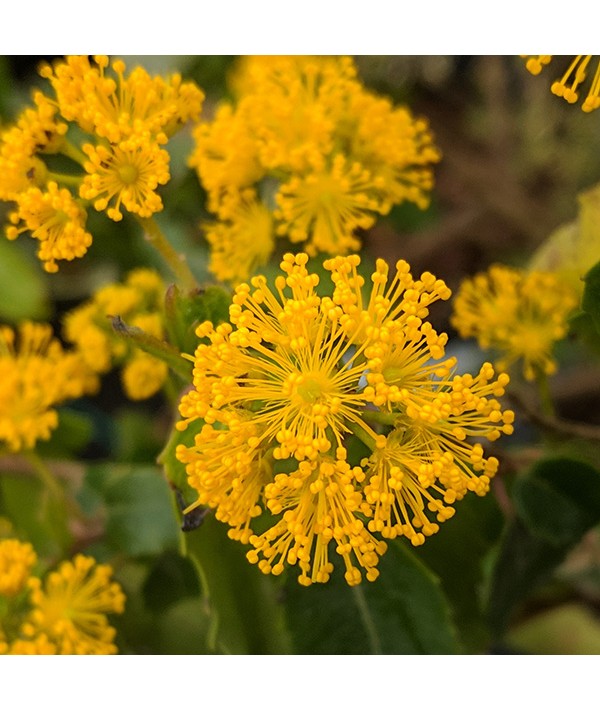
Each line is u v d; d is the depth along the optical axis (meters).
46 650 0.09
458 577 0.10
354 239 0.10
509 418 0.07
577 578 0.12
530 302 0.10
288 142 0.09
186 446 0.08
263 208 0.10
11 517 0.12
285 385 0.07
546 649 0.13
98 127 0.08
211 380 0.07
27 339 0.11
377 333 0.07
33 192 0.08
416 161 0.10
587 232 0.10
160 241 0.08
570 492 0.10
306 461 0.07
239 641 0.09
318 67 0.10
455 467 0.07
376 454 0.07
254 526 0.09
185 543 0.09
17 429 0.10
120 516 0.11
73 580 0.10
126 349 0.11
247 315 0.07
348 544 0.07
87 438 0.13
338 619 0.10
